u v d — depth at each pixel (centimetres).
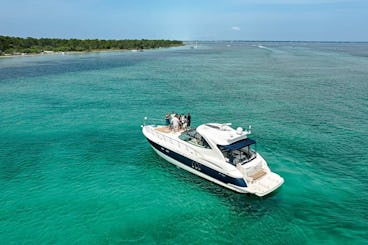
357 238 1208
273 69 7250
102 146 2194
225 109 3291
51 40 15875
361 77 5750
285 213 1373
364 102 3609
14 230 1241
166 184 1631
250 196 1482
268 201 1466
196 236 1221
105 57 11794
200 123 2756
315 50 18325
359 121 2784
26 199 1472
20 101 3722
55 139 2338
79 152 2078
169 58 11238
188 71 6931
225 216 1353
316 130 2528
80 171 1786
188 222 1309
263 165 1592
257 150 2078
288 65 8244
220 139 1546
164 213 1370
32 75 6191
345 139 2303
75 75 6247
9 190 1557
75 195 1514
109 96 4053
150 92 4338
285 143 2219
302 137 2348
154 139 1906
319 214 1364
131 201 1462
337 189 1571
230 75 6194
